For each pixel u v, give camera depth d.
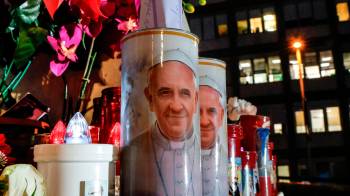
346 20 13.44
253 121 0.65
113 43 0.80
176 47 0.41
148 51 0.40
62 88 0.81
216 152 0.50
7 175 0.34
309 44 13.52
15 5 0.62
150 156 0.39
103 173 0.37
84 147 0.36
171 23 0.46
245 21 14.24
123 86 0.42
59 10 0.68
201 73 0.51
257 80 13.78
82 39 0.72
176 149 0.39
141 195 0.38
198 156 0.41
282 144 13.19
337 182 9.06
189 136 0.40
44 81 0.79
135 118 0.40
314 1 13.74
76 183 0.36
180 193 0.39
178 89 0.40
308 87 13.30
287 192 5.86
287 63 13.62
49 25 0.69
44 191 0.35
